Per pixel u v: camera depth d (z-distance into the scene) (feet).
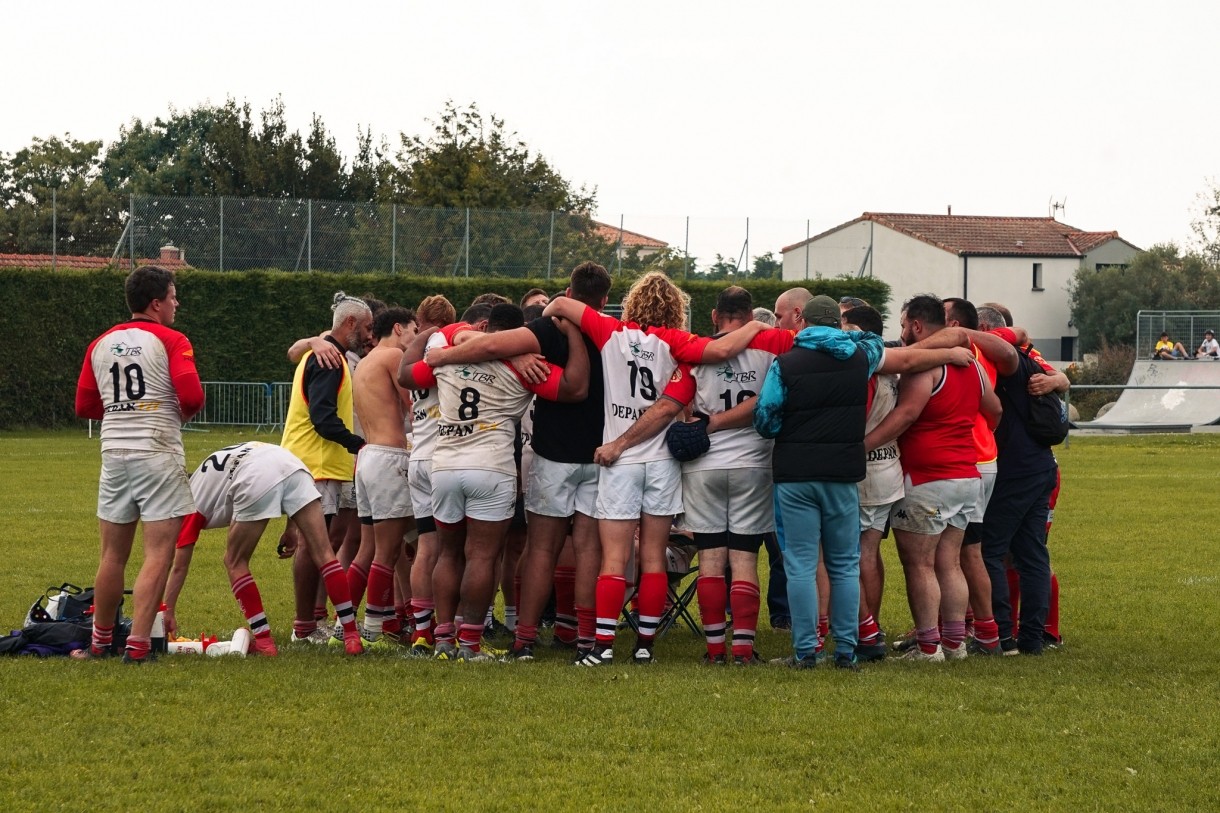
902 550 43.29
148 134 448.65
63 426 184.75
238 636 42.80
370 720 33.32
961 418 42.19
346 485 47.75
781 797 27.84
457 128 281.33
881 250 351.67
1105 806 27.43
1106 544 75.31
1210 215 357.20
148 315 40.78
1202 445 159.63
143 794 27.50
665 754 30.83
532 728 32.83
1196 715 34.68
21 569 61.98
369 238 195.11
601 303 42.42
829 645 46.62
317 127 337.11
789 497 39.96
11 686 36.19
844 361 39.52
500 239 200.03
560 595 46.62
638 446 41.60
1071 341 355.97
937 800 27.73
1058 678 39.63
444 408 41.34
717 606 42.32
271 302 189.37
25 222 337.11
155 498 39.93
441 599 42.55
